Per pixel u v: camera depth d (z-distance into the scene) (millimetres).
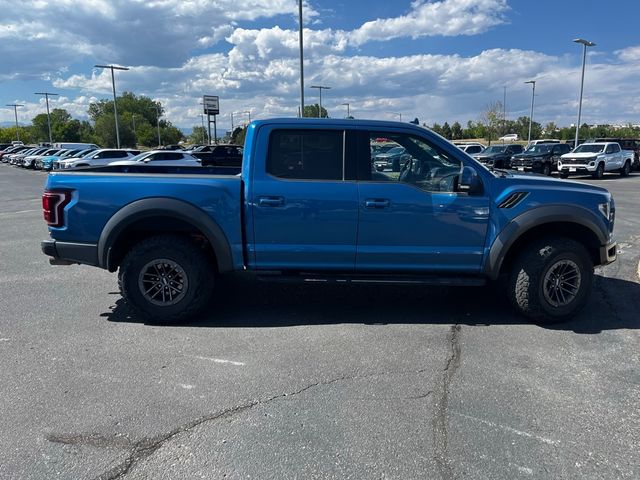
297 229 4668
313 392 3477
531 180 4824
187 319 4855
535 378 3693
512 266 4824
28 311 5238
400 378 3688
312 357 4055
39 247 8703
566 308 4730
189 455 2779
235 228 4680
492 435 2971
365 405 3307
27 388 3535
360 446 2857
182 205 4602
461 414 3201
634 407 3297
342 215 4629
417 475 2613
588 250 4938
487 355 4102
